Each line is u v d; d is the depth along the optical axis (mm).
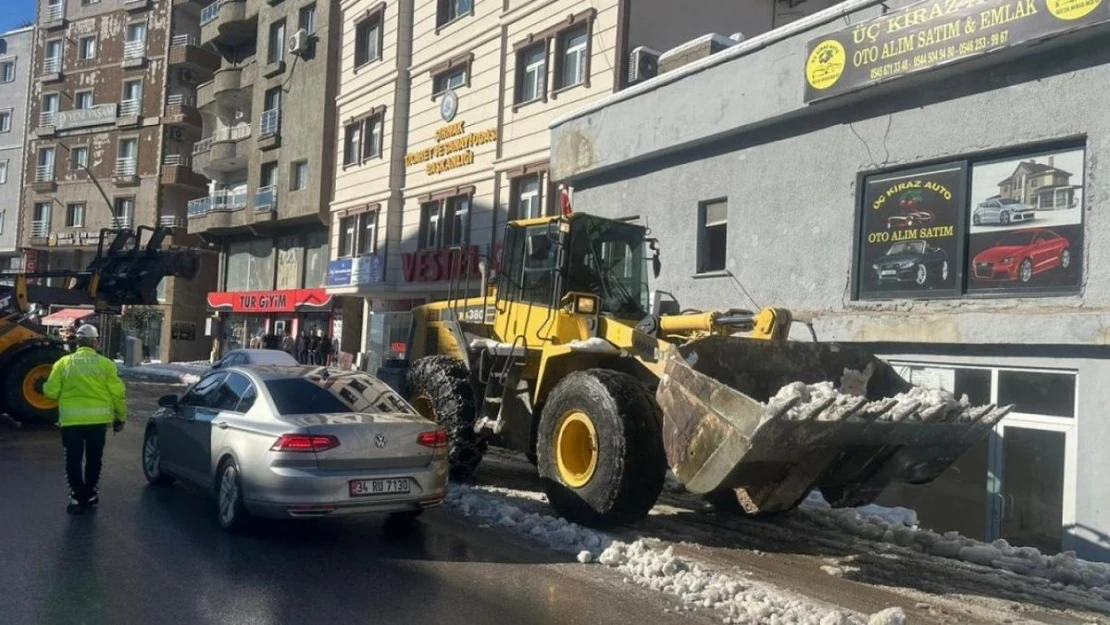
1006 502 9430
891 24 10516
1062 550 8836
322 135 30828
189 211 40625
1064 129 9133
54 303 16406
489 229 22031
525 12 21094
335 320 31000
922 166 10609
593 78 18656
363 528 7859
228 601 5680
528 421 9102
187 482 8414
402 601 5816
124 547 6895
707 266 13719
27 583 5891
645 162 14844
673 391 7062
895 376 8000
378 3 27656
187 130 45094
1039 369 9195
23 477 9719
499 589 6160
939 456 7199
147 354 43000
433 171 24750
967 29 9695
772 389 7594
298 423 7062
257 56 35625
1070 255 9125
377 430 7219
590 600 5973
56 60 49875
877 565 7180
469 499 8867
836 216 11523
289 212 32656
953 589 6582
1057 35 8875
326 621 5371
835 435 6488
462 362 10227
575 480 7910
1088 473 8617
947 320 9828
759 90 12383
